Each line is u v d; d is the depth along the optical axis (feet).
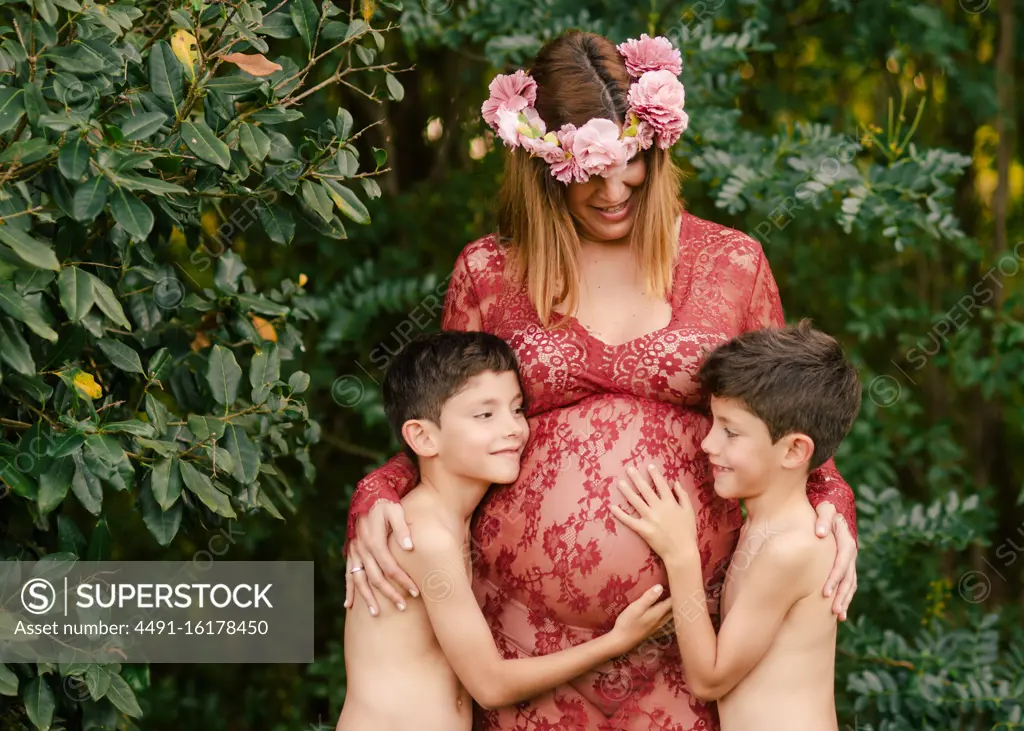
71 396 7.04
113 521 13.91
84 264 7.73
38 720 7.17
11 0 6.79
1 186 6.55
